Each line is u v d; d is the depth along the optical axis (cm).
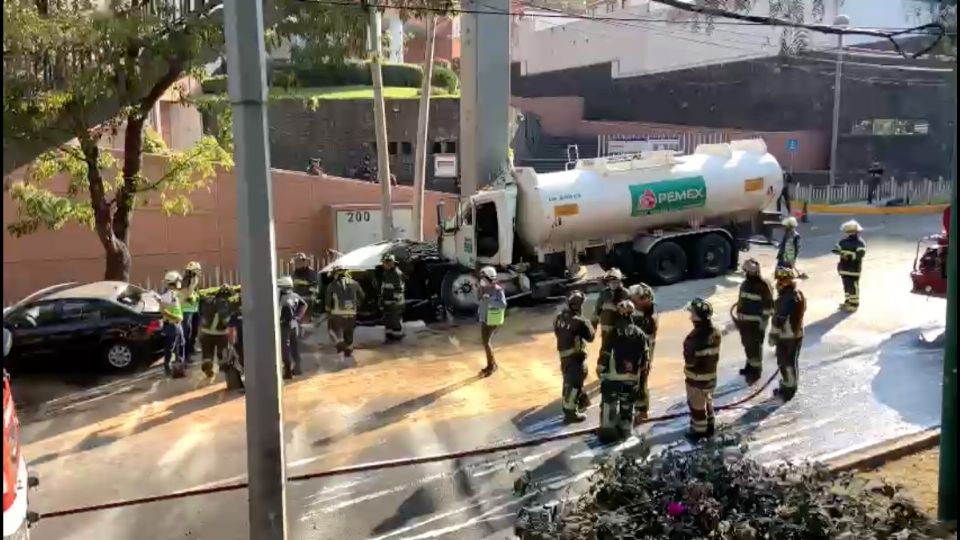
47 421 1106
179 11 1421
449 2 1631
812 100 3316
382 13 2086
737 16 1405
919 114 3303
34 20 1188
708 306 946
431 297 1652
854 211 3033
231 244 2086
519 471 891
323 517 795
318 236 2225
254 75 523
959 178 654
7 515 516
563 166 3488
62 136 1437
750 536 529
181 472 922
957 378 641
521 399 1137
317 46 1498
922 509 645
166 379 1294
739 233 1983
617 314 1002
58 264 1895
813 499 576
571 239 1738
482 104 1992
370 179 2745
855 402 1067
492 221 1680
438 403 1124
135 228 1983
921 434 889
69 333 1302
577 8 3059
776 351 1091
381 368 1305
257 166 529
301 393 1180
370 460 930
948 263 649
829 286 1759
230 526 793
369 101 2788
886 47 3036
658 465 635
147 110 1461
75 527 793
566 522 568
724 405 1067
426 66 2097
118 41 1280
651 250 1811
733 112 3519
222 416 1109
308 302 1562
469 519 784
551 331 1523
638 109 3888
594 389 1173
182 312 1348
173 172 1608
